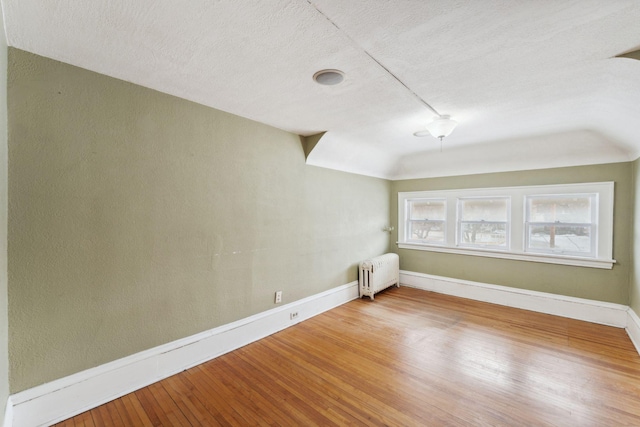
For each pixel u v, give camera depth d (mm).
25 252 1694
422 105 2553
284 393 2102
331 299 3961
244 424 1797
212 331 2617
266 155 3100
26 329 1702
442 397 2053
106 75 1995
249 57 1792
